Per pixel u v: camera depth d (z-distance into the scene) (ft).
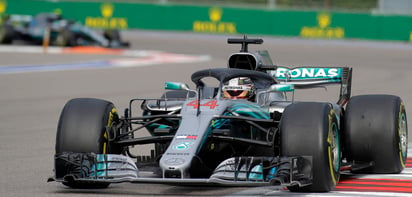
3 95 204.44
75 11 509.76
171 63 314.14
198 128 82.79
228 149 91.97
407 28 446.19
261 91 94.58
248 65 103.30
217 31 488.85
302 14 468.75
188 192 85.66
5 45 404.77
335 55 357.82
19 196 83.87
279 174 77.77
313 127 80.74
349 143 93.35
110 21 506.07
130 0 559.79
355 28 458.09
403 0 465.88
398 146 93.50
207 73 94.27
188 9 495.41
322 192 84.28
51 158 112.16
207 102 88.69
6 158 111.86
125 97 196.34
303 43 436.76
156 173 86.53
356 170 92.12
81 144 84.17
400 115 95.04
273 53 361.10
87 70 284.00
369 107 93.30
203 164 81.15
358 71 282.36
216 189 87.86
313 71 116.16
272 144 82.53
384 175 96.73
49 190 87.40
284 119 82.28
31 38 401.29
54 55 348.38
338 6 501.97
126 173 81.76
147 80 245.65
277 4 515.50
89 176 82.64
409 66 308.81
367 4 494.18
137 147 123.44
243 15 481.87
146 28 503.61
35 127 147.13
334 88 211.20
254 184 76.43
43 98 197.26
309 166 80.02
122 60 326.03
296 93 197.67
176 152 78.95
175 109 94.79
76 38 392.27
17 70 277.64
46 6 510.58
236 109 88.89
